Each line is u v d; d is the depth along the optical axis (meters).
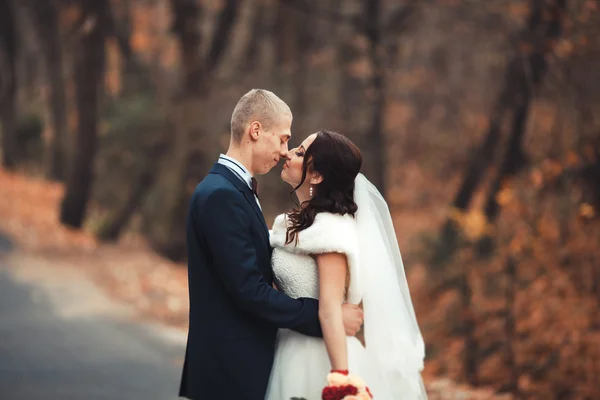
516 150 12.77
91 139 17.45
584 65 11.54
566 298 8.98
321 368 3.33
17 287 10.56
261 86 18.45
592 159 9.71
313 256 3.35
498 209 12.67
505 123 14.62
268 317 3.19
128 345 7.77
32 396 5.89
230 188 3.26
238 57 19.77
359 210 3.42
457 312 10.14
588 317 8.72
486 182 17.77
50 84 25.72
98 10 17.31
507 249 9.62
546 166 9.70
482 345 9.29
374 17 15.38
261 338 3.34
